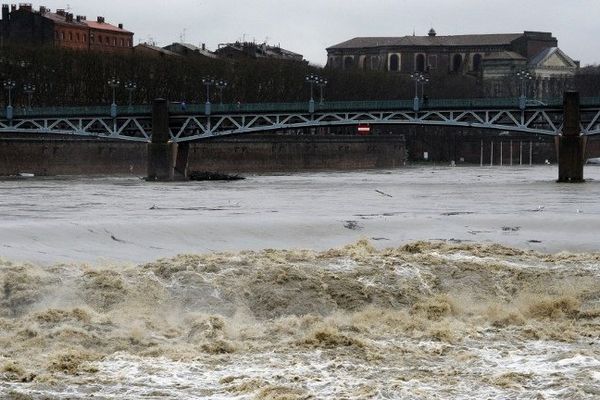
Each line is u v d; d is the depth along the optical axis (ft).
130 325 435.94
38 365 382.01
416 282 498.28
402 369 377.91
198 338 420.36
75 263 537.24
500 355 395.14
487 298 492.54
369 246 582.76
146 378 368.07
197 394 352.49
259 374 372.17
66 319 437.99
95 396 349.20
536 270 517.96
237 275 493.36
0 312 466.29
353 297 481.05
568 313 468.34
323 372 374.43
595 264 535.60
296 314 469.16
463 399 343.46
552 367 377.30
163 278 491.31
